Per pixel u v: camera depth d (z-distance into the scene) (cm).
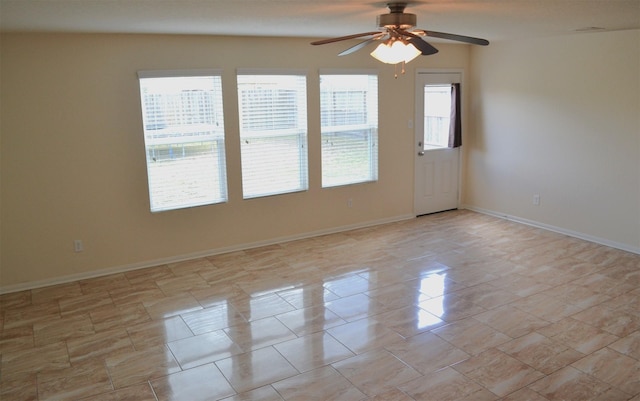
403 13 335
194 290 469
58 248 491
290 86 582
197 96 530
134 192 516
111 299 452
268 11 346
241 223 580
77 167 487
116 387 318
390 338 371
